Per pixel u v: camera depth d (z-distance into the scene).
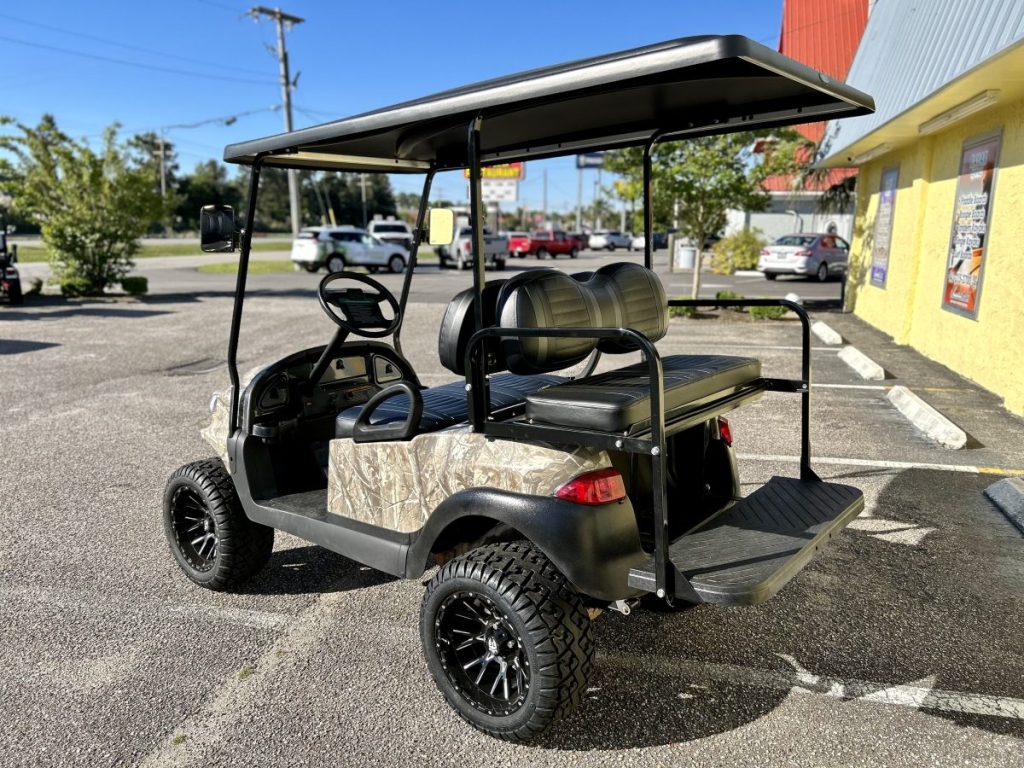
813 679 2.85
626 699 2.74
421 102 2.51
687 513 2.99
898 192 10.80
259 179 3.31
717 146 13.02
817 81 2.38
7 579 3.79
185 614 3.43
